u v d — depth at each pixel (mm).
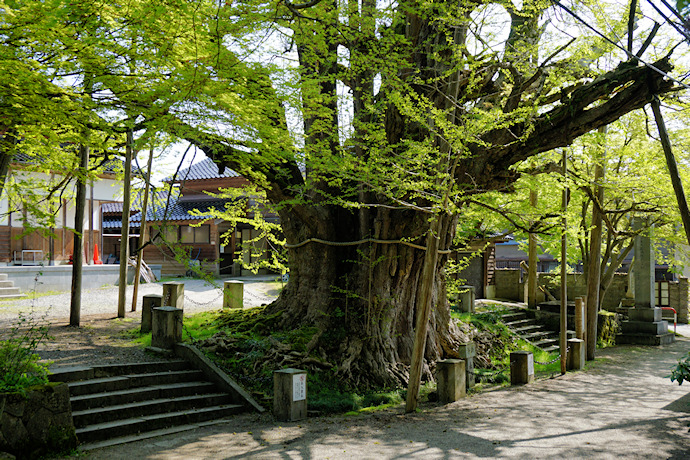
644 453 6426
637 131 12992
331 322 11945
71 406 7395
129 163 14344
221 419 8617
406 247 11719
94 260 22359
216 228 25938
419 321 9078
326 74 9734
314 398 9656
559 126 9047
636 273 19359
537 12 9094
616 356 15883
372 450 6754
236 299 15906
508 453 6508
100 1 5051
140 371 9336
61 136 6531
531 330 18078
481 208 12531
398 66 9211
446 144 9258
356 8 8742
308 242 12398
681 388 11023
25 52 5402
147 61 5945
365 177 9086
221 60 6160
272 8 6602
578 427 7773
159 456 6535
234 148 8453
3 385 6203
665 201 13156
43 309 15133
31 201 7566
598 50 9047
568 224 12070
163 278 24938
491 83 10719
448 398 9945
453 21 8828
